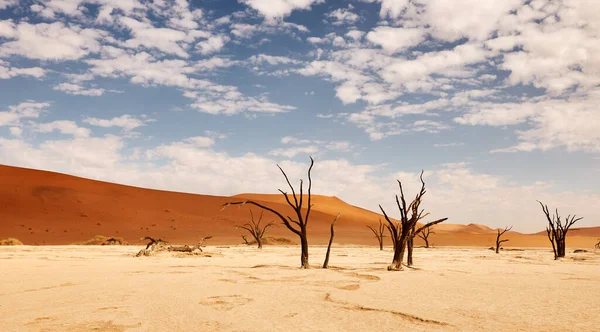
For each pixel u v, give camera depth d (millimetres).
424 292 11391
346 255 34938
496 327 7324
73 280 13617
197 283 12945
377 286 12578
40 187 92750
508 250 58344
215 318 7914
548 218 36469
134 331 6988
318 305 9266
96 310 8625
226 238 75438
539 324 7562
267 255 32625
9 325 7398
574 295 11086
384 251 45688
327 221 121188
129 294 10680
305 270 17656
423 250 52469
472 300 10102
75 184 101188
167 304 9297
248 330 7035
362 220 142750
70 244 58438
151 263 21766
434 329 7156
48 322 7617
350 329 7133
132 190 108688
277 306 9125
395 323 7594
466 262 25672
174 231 80688
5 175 99688
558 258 33875
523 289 12250
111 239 59125
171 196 111375
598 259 33000
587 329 7188
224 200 117375
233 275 15367
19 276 14805
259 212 112062
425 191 20453
